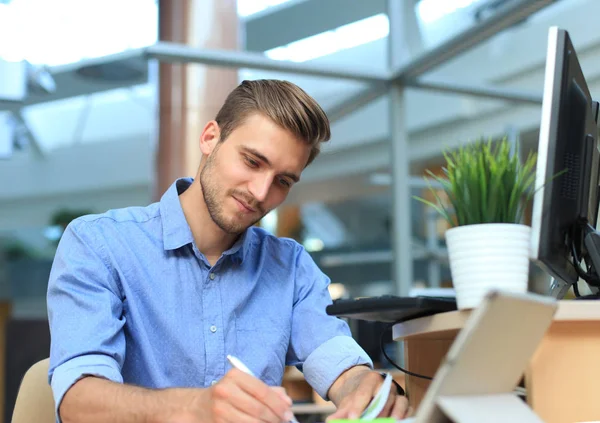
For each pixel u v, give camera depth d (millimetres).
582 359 827
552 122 938
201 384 1167
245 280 1246
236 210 1140
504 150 883
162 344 1165
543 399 811
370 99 3705
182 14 3568
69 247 1141
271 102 1119
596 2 4430
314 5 4465
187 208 1226
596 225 1204
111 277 1141
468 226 830
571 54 996
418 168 6191
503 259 815
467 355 637
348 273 8141
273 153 1105
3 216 8617
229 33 3656
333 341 1247
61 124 8070
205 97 3484
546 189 911
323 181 7082
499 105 5215
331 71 3398
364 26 4387
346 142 6660
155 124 3541
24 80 4781
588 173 1066
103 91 6871
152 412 846
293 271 1336
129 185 8359
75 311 1060
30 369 1284
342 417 979
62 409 945
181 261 1205
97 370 975
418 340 1130
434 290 2318
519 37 5297
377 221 9680
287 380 3641
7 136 6816
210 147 1197
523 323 676
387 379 1046
